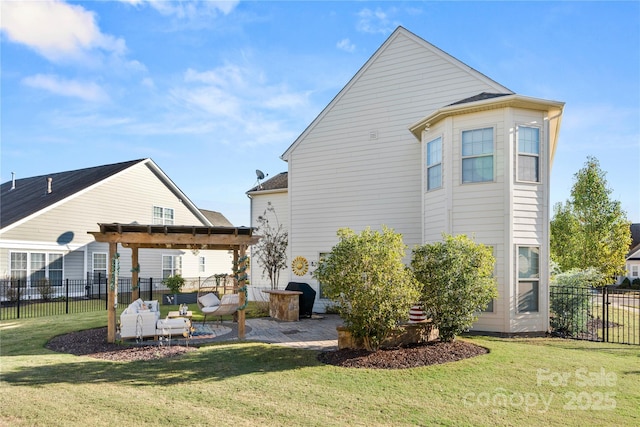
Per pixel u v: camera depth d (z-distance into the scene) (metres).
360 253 7.77
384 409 5.14
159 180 26.44
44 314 14.99
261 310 14.81
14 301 18.52
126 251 23.83
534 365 7.04
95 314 14.59
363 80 14.74
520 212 10.18
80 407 5.21
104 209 22.91
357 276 7.72
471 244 8.66
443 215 10.99
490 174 10.36
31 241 19.64
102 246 22.75
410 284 7.93
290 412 5.04
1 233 18.58
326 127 15.35
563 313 10.42
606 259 19.70
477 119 10.57
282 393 5.75
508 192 10.08
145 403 5.36
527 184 10.29
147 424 4.68
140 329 9.34
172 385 6.15
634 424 4.70
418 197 13.58
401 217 13.80
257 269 20.41
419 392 5.75
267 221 19.27
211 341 9.52
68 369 7.09
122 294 22.06
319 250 15.21
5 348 8.92
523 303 10.11
